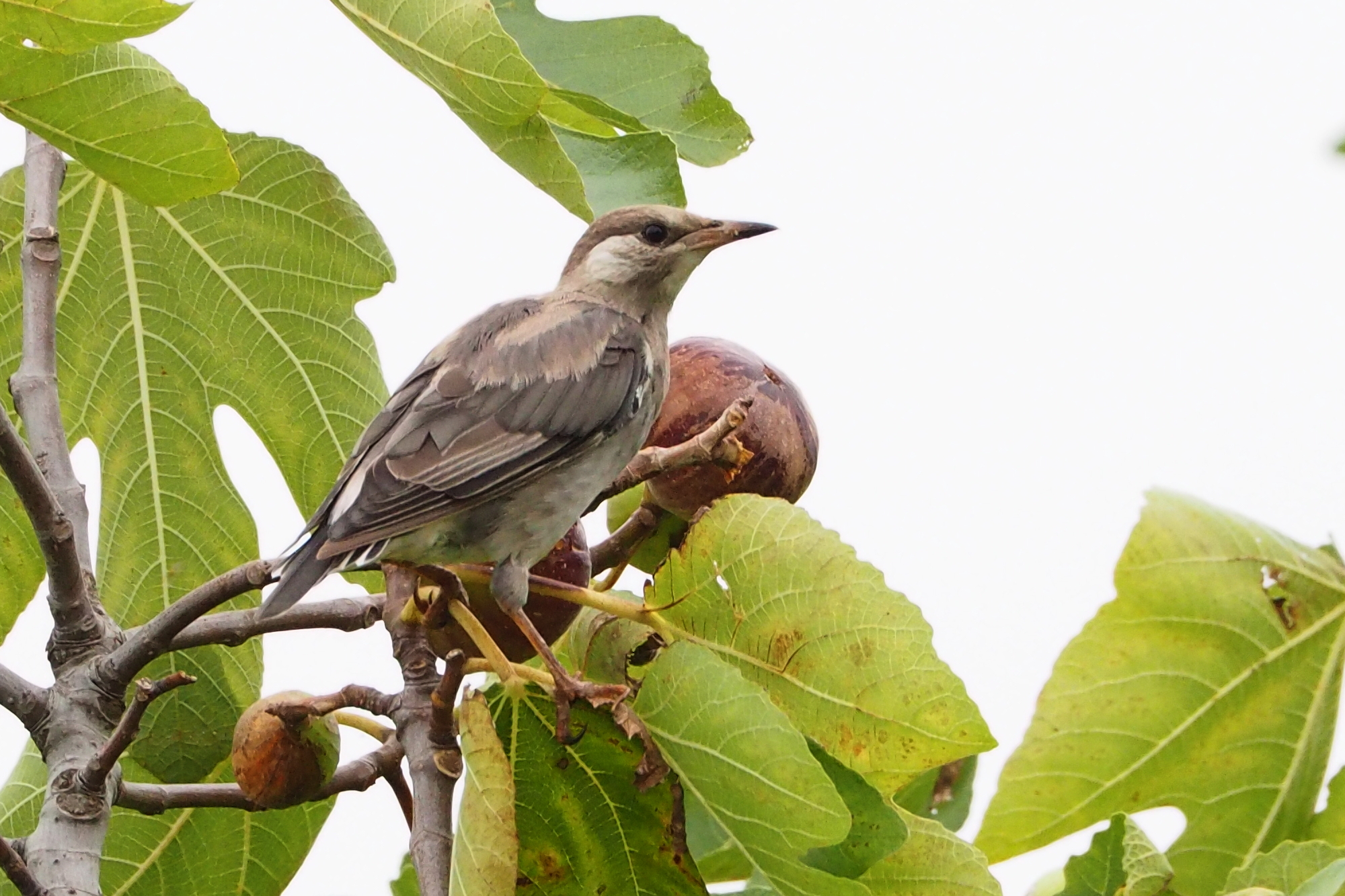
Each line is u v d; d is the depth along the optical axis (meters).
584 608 8.59
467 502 9.48
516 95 7.78
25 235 9.19
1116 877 8.40
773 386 9.27
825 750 7.64
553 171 8.11
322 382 10.60
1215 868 9.64
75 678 7.85
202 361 10.53
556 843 8.02
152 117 7.06
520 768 7.95
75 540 7.96
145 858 9.58
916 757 7.57
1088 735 9.49
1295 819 9.64
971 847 7.87
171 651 8.73
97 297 10.37
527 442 9.84
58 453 8.71
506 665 7.72
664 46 9.82
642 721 7.50
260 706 8.17
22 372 8.91
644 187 9.29
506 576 8.24
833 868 7.54
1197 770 9.57
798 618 7.71
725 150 9.80
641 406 10.43
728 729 7.21
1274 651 9.48
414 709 7.86
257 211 10.45
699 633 7.96
